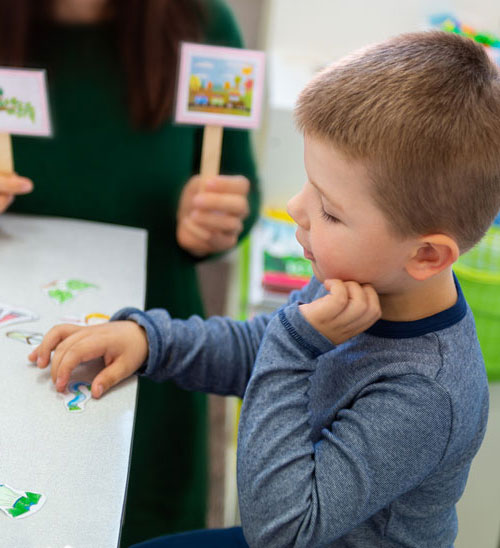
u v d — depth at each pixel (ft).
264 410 2.35
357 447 2.24
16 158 4.09
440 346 2.31
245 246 5.35
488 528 4.94
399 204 2.14
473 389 2.33
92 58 3.98
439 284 2.37
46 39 3.93
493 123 2.13
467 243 2.30
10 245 3.53
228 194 4.01
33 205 4.23
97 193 4.25
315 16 6.84
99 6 3.88
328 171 2.20
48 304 2.99
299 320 2.38
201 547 3.05
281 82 6.54
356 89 2.15
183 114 3.67
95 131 4.11
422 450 2.24
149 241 4.40
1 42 3.90
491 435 5.00
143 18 3.94
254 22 4.80
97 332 2.64
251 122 3.72
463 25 6.40
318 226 2.32
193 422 4.68
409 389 2.24
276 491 2.25
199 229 4.17
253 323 3.08
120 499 1.98
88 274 3.32
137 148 4.19
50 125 3.90
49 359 2.57
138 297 3.16
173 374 2.84
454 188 2.13
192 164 4.50
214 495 5.44
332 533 2.24
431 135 2.07
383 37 6.93
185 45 3.53
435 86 2.10
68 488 2.00
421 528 2.53
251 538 2.31
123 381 2.59
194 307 4.62
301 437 2.32
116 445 2.20
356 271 2.32
